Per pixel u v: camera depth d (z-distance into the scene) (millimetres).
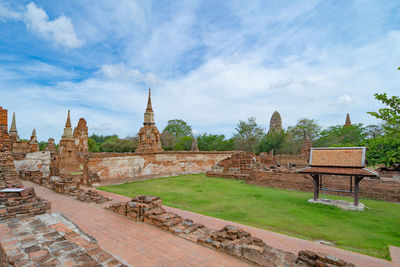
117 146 55594
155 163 23938
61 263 4059
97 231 7379
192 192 15492
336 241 7344
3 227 5504
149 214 8250
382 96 12719
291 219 9516
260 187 18062
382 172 21766
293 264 4977
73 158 29594
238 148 51406
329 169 12242
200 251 6039
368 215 10219
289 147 45281
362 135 42062
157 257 5699
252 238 6410
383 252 6480
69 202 11023
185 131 72625
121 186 18094
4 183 8906
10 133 31500
